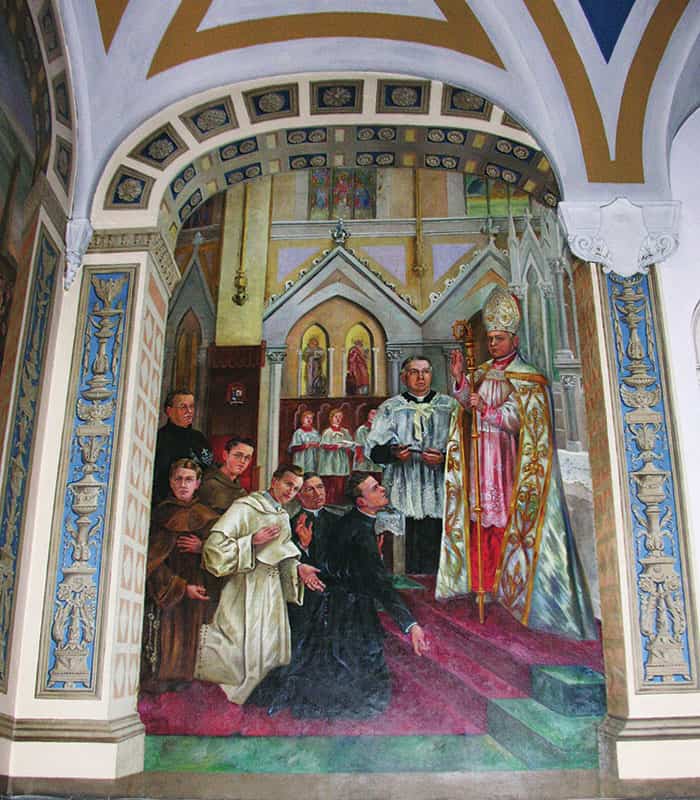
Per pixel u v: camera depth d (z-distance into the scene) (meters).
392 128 7.79
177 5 7.10
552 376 7.26
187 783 6.07
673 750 5.95
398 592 6.77
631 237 7.19
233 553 6.82
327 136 7.87
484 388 7.31
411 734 6.26
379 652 6.56
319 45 7.44
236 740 6.26
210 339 7.52
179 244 7.87
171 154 7.53
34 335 6.59
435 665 6.51
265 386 7.39
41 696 6.05
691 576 6.36
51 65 6.87
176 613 6.66
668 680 6.13
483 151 7.81
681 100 7.47
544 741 6.18
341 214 7.93
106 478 6.56
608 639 6.44
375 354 7.49
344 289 7.68
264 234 7.87
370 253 7.80
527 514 6.93
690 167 7.50
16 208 6.39
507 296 7.55
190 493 7.01
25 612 6.23
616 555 6.44
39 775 5.84
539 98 7.39
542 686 6.39
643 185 7.32
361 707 6.36
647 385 6.86
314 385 7.40
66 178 7.18
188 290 7.70
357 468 7.14
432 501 7.03
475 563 6.83
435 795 6.03
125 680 6.30
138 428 6.86
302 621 6.66
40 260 6.70
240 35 7.35
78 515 6.48
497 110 7.52
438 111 7.66
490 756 6.16
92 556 6.37
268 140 7.82
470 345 7.46
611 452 6.69
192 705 6.39
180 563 6.80
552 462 7.04
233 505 6.98
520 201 7.86
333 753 6.20
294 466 7.13
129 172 7.42
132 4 7.05
